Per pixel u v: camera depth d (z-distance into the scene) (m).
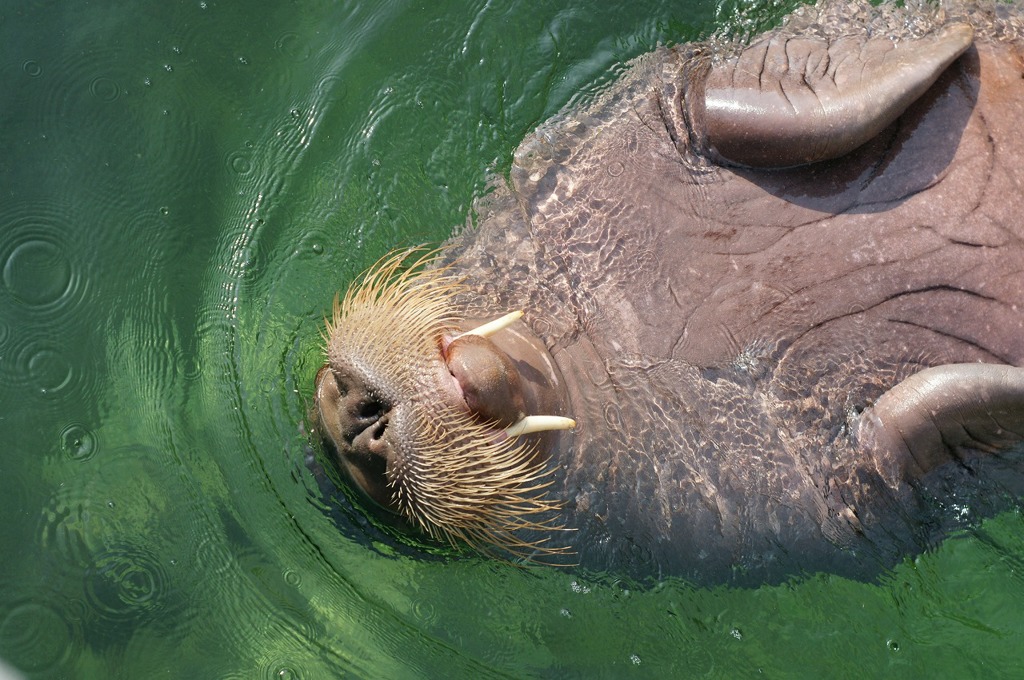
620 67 5.98
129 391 5.77
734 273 4.70
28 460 5.55
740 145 4.69
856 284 4.55
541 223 5.14
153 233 6.14
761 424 4.65
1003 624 5.39
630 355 4.73
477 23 6.42
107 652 5.14
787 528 4.74
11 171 6.12
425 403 3.81
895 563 5.08
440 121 6.16
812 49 4.92
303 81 6.58
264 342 5.71
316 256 5.88
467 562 4.92
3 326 5.80
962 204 4.48
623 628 5.13
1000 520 5.25
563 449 4.50
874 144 4.61
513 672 5.20
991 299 4.44
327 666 5.21
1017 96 4.62
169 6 6.71
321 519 5.20
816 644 5.25
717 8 6.07
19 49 6.46
